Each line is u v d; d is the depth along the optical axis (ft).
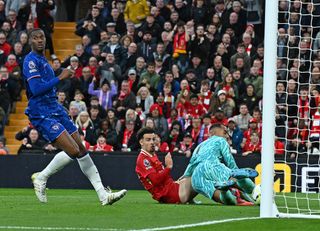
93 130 135.33
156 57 150.71
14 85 153.28
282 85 128.47
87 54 155.94
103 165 127.34
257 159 122.72
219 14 154.51
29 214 70.44
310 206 84.69
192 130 131.95
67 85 147.74
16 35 159.84
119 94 147.54
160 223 63.26
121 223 63.16
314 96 125.70
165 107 138.82
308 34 137.90
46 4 163.43
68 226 61.05
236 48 148.66
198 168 83.10
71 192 116.47
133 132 134.51
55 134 79.00
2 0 165.99
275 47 68.74
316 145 121.49
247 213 72.43
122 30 160.35
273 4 68.90
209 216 69.26
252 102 136.87
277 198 97.40
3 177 129.49
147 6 160.56
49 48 164.55
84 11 187.32
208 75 142.92
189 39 150.00
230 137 129.39
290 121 125.08
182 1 156.04
